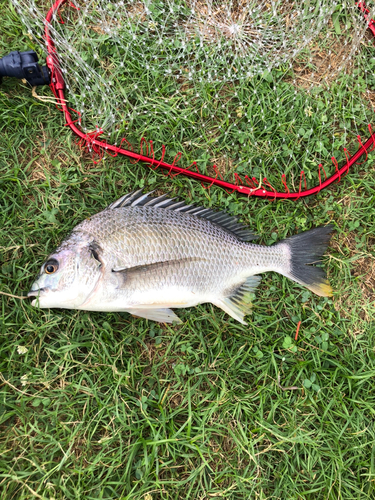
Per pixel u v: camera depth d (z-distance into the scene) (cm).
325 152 46
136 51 44
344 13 46
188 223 39
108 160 44
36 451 39
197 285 39
